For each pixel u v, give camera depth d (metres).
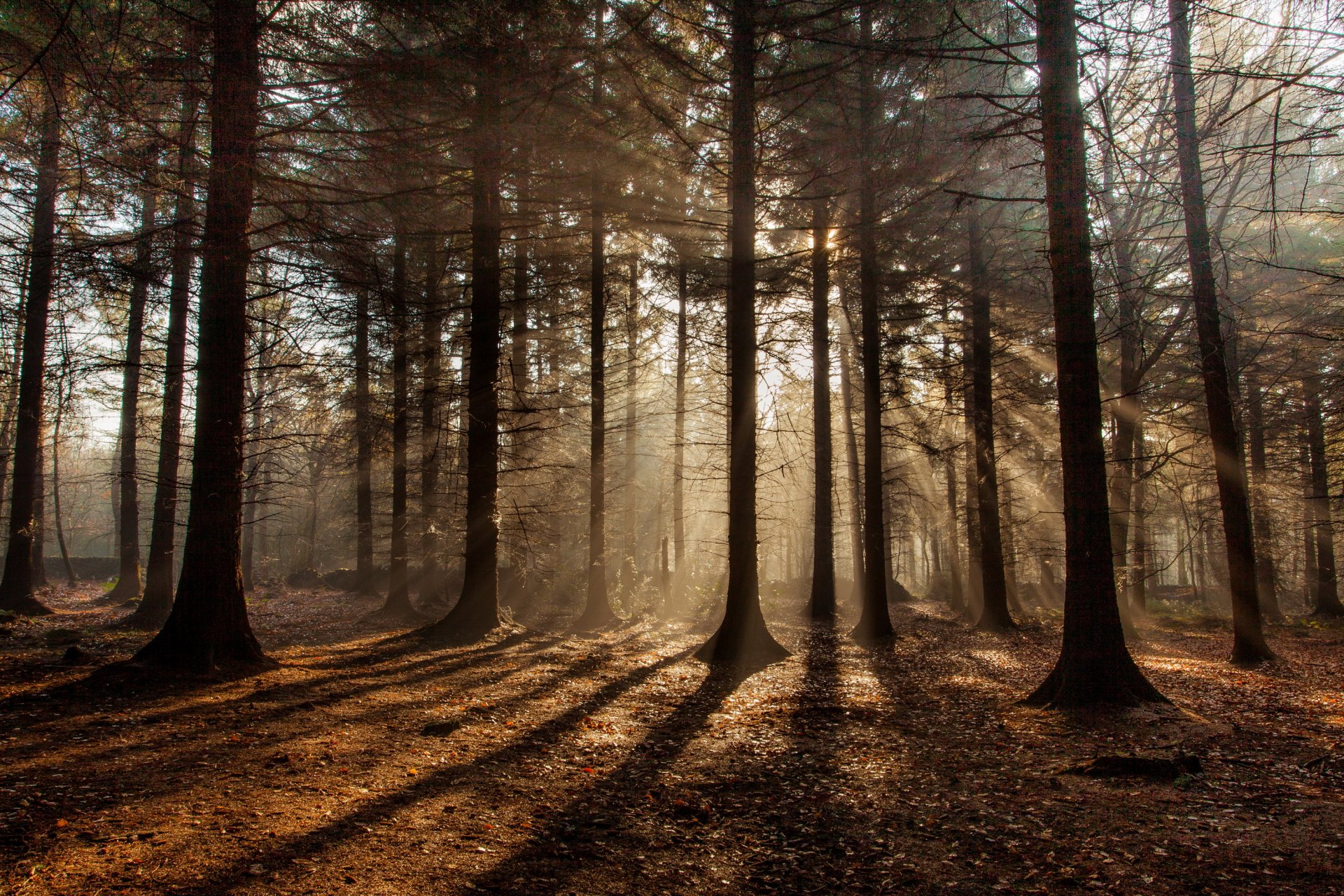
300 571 27.80
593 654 12.71
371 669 9.91
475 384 13.79
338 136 8.79
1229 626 19.06
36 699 6.96
